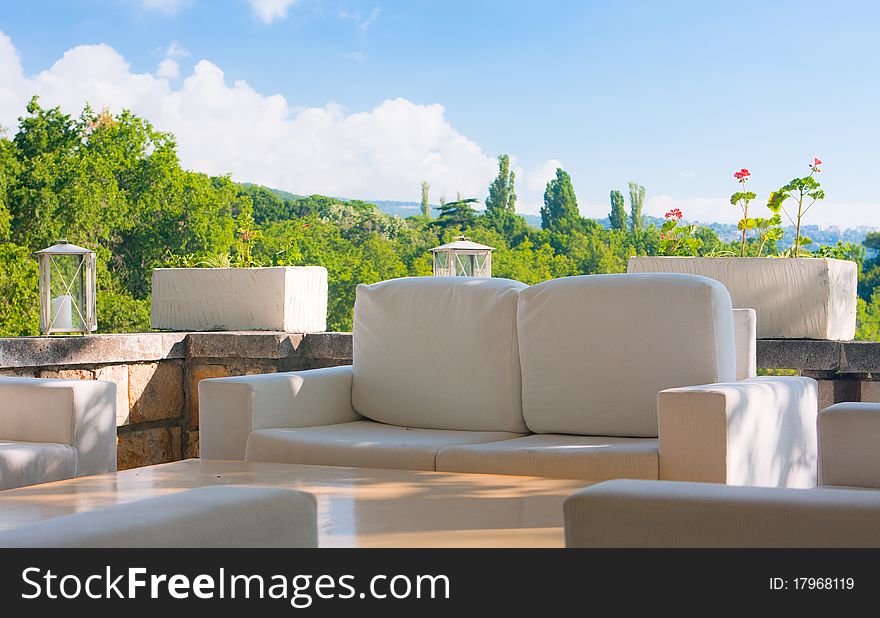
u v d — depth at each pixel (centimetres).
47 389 293
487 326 317
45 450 279
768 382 267
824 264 369
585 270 2388
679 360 284
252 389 299
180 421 429
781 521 104
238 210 2172
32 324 1845
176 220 2128
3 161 2006
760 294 377
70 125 2109
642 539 108
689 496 107
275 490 113
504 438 301
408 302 334
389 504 182
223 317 454
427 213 2338
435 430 315
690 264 388
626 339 290
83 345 380
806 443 281
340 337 412
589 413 294
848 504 103
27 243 1986
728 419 232
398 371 329
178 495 109
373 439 286
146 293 2081
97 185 2067
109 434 305
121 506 103
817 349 352
